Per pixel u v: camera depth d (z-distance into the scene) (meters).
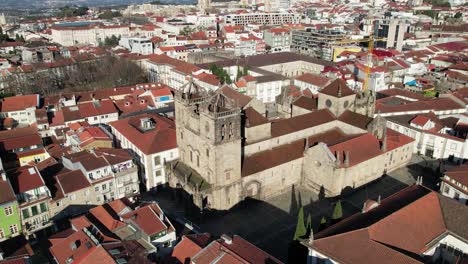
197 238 74.19
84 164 100.06
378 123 114.44
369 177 113.19
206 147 95.81
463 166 99.31
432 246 70.06
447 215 76.31
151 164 110.38
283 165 108.06
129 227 77.38
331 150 105.69
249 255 65.06
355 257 64.31
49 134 149.38
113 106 163.12
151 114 139.38
